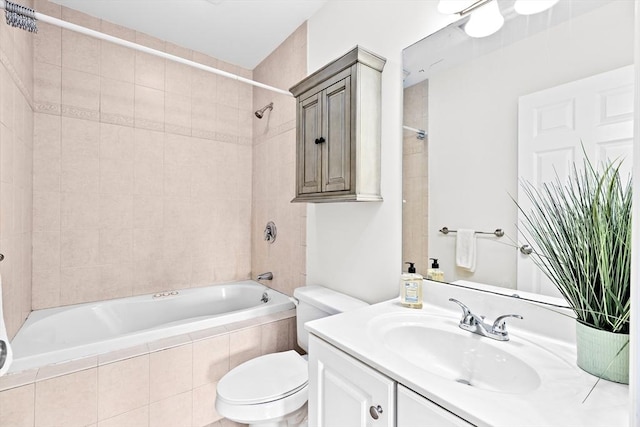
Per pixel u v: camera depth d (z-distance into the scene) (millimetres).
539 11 1001
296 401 1291
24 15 1254
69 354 1423
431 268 1330
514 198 1059
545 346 905
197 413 1670
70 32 2066
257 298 2539
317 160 1665
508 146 1077
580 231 772
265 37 2369
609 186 750
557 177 947
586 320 782
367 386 844
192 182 2598
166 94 2459
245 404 1227
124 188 2291
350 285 1762
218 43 2471
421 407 705
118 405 1445
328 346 991
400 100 1467
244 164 2885
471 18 1186
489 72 1132
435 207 1321
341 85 1521
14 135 1541
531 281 1012
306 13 2082
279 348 1997
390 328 1083
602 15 872
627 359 700
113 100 2232
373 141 1519
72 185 2092
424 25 1363
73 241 2102
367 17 1650
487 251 1137
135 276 2344
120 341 1553
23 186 1726
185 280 2568
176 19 2164
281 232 2455
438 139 1309
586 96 894
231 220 2811
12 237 1529
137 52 2324
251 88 2914
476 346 970
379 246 1585
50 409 1289
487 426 578
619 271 706
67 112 2064
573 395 666
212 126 2693
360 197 1451
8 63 1443
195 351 1670
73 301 2100
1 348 930
